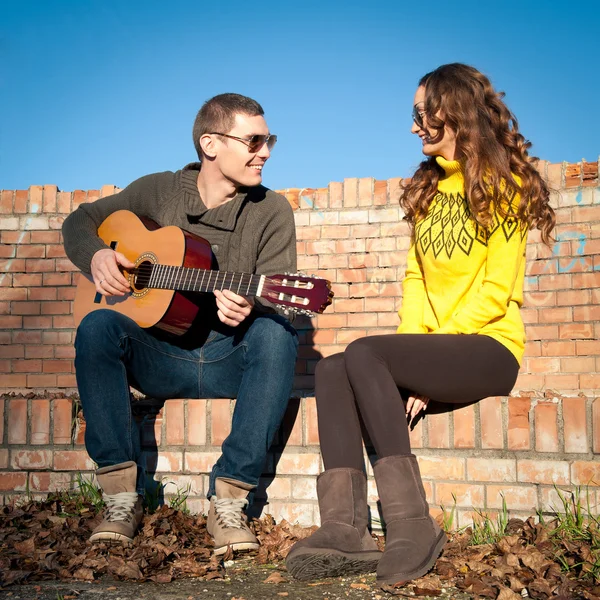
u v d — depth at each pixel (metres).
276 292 2.58
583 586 1.94
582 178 5.32
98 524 2.50
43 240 6.15
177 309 2.71
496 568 2.07
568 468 2.50
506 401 2.58
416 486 2.11
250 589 2.03
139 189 3.07
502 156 2.47
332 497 2.15
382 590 2.01
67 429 2.97
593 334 5.21
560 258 5.33
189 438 2.86
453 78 2.56
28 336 6.08
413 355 2.30
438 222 2.65
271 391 2.48
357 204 5.74
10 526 2.64
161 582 2.08
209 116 2.83
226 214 2.86
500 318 2.50
